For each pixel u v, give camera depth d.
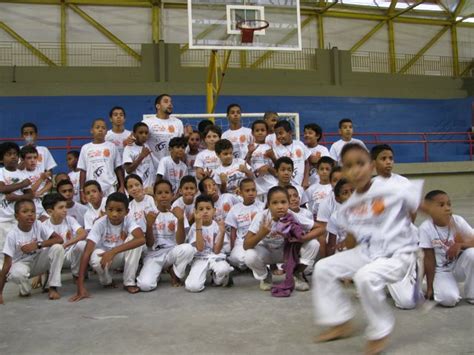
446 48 15.02
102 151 4.40
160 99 4.68
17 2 12.21
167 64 12.52
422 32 14.85
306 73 13.39
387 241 2.11
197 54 13.05
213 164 4.39
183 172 4.39
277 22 7.25
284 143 4.67
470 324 2.32
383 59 14.41
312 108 13.05
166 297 3.04
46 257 3.16
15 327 2.42
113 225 3.35
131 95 12.16
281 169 3.75
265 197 4.54
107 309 2.76
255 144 4.66
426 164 10.71
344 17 14.19
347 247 2.38
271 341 2.12
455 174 10.97
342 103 13.35
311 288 3.18
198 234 3.35
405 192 2.12
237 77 12.87
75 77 12.08
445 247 2.68
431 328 2.27
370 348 1.95
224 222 3.71
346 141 5.09
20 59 12.16
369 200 2.18
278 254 3.33
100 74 12.22
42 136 11.38
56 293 3.08
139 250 3.23
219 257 3.34
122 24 12.80
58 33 12.42
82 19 12.58
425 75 14.33
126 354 1.99
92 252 3.29
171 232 3.57
